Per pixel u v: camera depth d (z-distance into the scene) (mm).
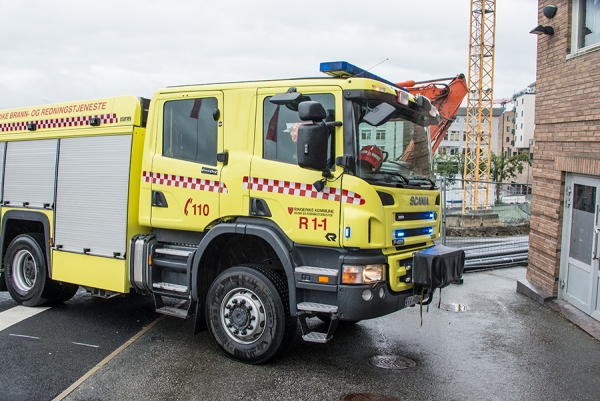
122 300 7980
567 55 7465
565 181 7688
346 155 4840
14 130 7434
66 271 6734
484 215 16047
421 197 5547
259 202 5258
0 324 6602
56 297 7383
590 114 6895
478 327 6746
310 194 4996
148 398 4492
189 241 5898
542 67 8227
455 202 16016
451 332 6535
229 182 5410
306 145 4637
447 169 58469
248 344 5289
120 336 6203
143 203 6027
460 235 15180
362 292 4832
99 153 6406
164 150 5930
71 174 6691
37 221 7328
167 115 5922
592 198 7000
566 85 7500
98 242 6379
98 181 6402
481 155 44969
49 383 4758
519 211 16531
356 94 4859
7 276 7590
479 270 10562
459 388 4820
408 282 5219
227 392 4652
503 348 5957
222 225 5391
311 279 4969
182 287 5730
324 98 5027
